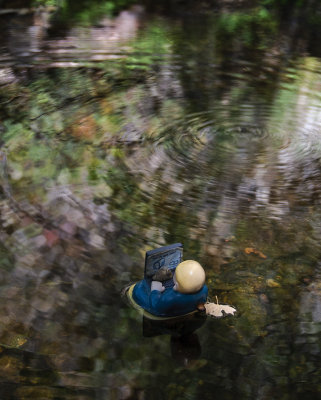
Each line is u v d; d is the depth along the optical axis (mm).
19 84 6074
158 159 4656
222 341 2604
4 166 4309
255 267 3248
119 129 5180
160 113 5645
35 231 3480
